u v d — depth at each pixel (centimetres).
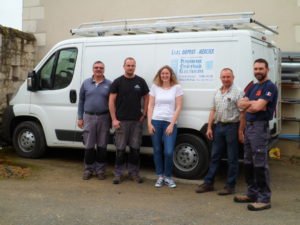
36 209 556
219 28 726
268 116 554
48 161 852
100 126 714
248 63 665
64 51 818
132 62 677
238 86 666
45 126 838
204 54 694
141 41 741
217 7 991
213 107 641
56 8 1136
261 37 719
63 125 816
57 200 598
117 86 686
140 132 703
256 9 961
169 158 669
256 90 556
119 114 688
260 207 562
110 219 522
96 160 742
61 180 713
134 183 703
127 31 790
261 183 563
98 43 779
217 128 636
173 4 1029
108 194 636
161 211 557
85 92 718
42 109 840
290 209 572
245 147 580
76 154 925
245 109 570
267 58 755
